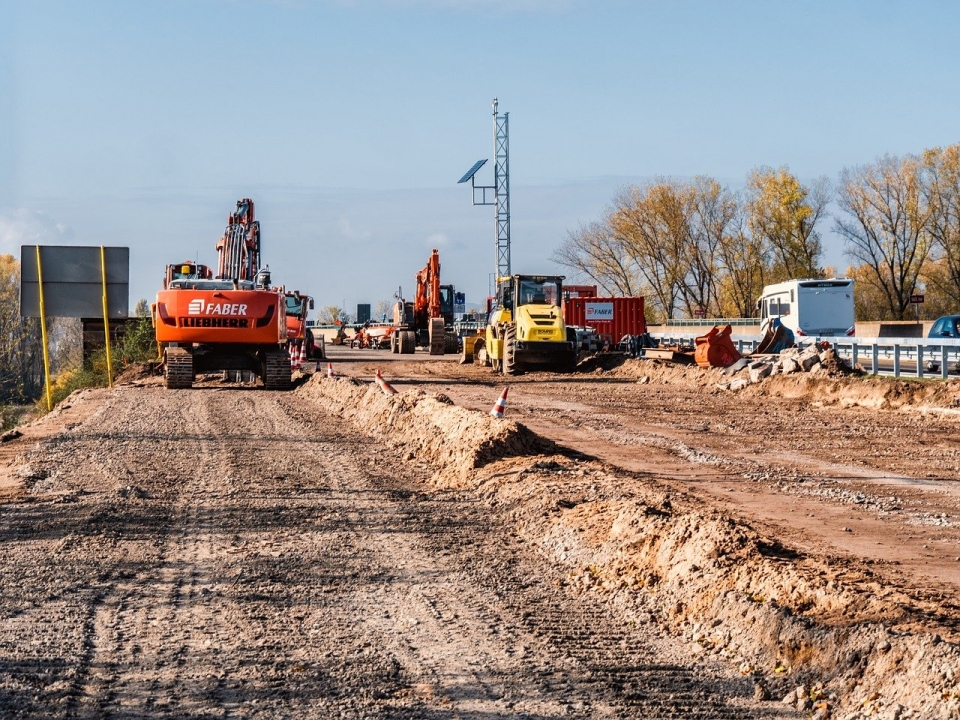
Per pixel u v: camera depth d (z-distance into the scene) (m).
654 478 14.20
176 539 10.26
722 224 83.56
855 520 11.36
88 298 30.28
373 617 7.75
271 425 20.47
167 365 30.08
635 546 9.29
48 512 11.50
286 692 6.22
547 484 12.32
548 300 39.03
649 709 6.04
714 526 9.06
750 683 6.49
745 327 67.50
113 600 8.13
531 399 27.28
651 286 88.06
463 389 30.98
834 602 7.27
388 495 12.78
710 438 18.78
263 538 10.32
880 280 77.69
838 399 25.11
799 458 16.22
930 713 5.64
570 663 6.79
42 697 6.12
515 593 8.44
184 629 7.43
